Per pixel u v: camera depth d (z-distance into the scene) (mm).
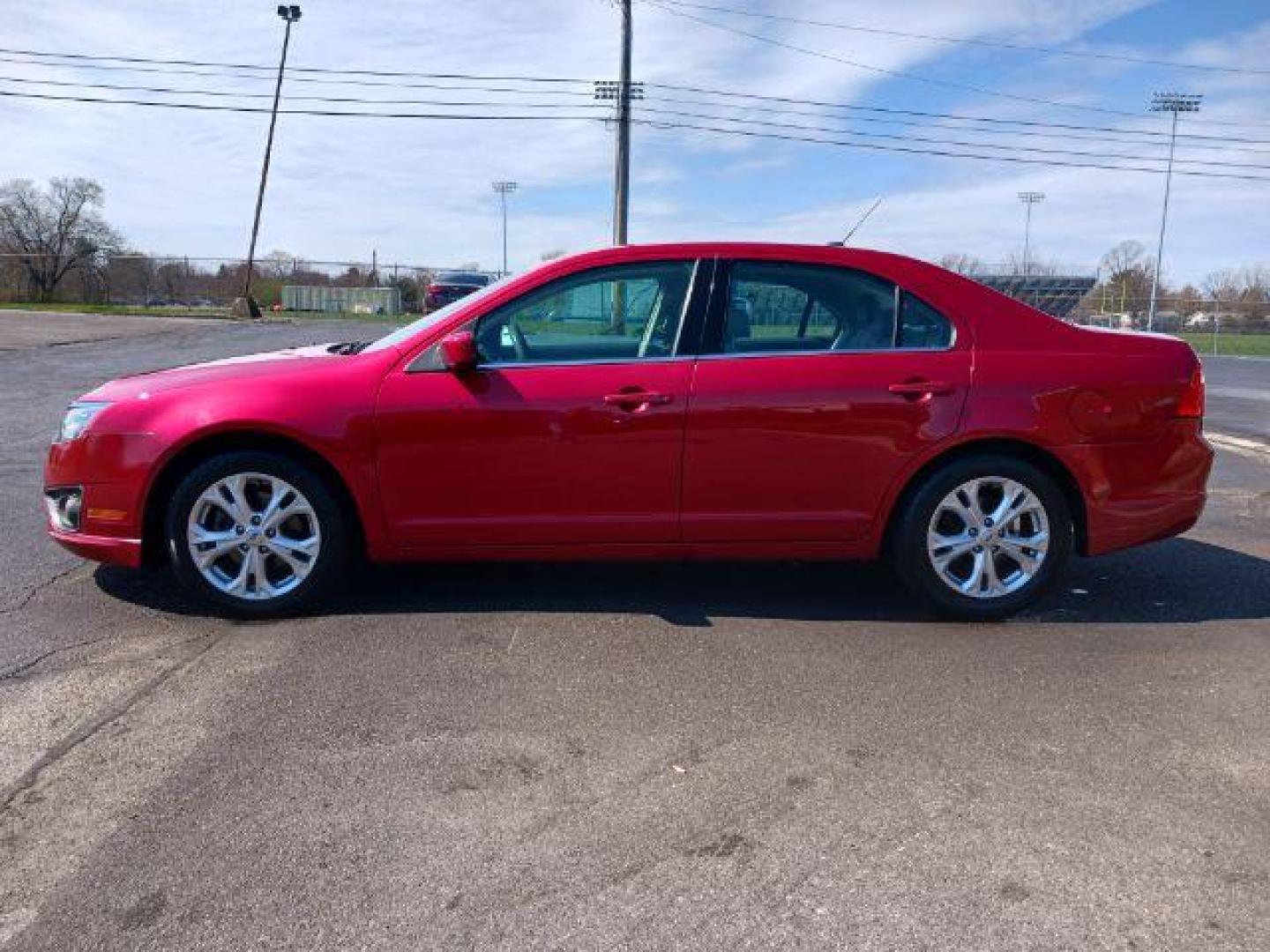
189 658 3922
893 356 4359
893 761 3170
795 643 4191
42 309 33406
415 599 4668
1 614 4383
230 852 2635
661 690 3684
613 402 4234
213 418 4215
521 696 3613
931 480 4371
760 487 4324
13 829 2723
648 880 2531
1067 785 3029
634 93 31453
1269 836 2768
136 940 2297
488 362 4316
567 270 4383
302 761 3117
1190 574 5273
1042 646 4191
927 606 4535
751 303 4387
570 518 4324
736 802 2906
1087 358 4418
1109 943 2312
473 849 2658
